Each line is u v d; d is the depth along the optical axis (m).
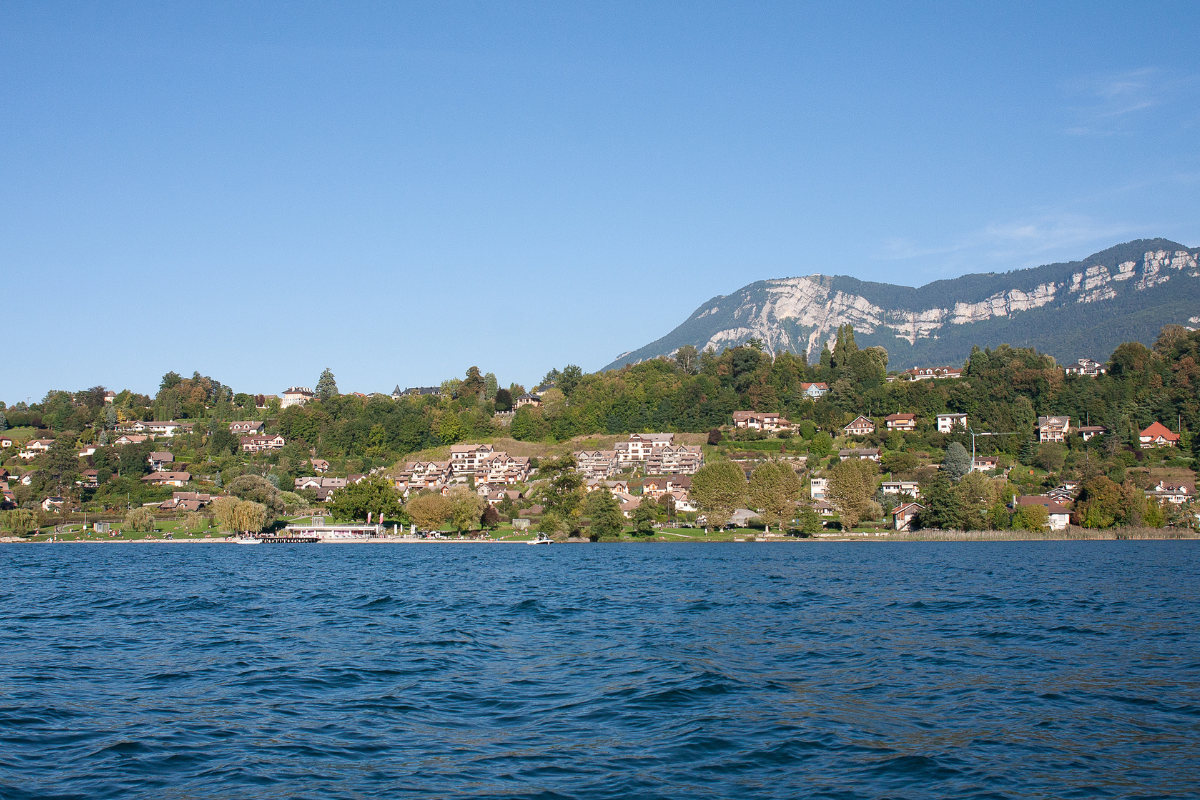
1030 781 26.28
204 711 34.28
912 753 28.89
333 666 43.69
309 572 110.38
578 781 26.00
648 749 29.25
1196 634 54.31
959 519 188.50
